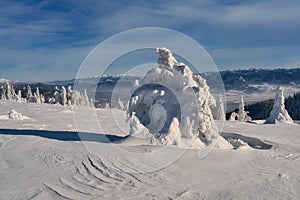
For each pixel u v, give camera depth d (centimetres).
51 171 739
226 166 777
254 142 1305
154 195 590
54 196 588
